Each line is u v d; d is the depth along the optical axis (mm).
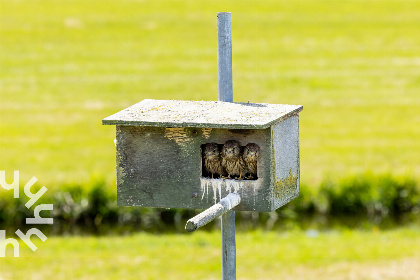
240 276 22797
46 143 39000
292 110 14562
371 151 36781
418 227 27453
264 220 28234
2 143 38875
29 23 67938
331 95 48906
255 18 71500
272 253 24469
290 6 76312
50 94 49406
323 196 28672
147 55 59469
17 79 52656
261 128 13367
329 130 41000
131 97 49438
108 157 36562
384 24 68312
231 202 13453
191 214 28156
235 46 62000
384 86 50375
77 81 52500
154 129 14414
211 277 22734
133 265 23688
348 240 25703
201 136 14273
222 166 14484
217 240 25766
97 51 60406
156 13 73000
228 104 15008
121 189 14766
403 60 56781
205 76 54219
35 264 23891
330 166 34000
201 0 78688
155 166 14555
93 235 27188
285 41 63344
